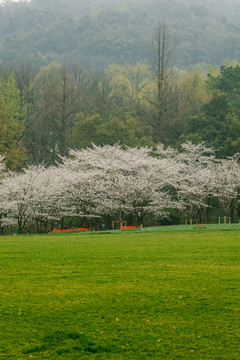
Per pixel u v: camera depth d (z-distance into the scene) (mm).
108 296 12641
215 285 13797
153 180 44844
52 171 45969
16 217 43750
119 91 101875
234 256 19156
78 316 11023
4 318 10891
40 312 11305
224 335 9836
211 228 35625
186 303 11977
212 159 57500
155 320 10750
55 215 46125
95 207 46250
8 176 46312
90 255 19781
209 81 85688
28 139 79312
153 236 29875
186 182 49656
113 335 9875
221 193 48531
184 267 16641
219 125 64625
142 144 63312
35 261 18219
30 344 9438
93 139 62719
